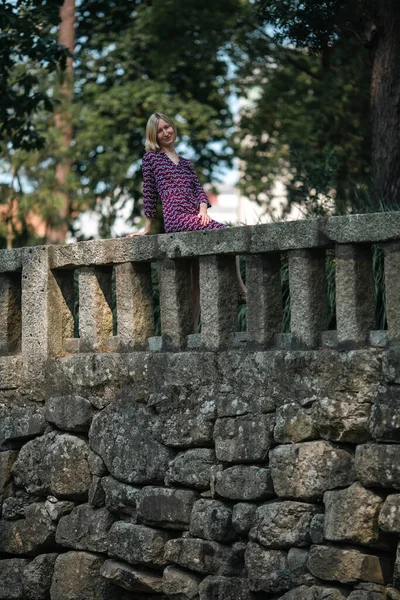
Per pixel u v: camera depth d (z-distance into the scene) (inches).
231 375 252.4
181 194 283.9
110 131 784.3
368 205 357.7
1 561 307.1
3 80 477.4
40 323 299.4
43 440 297.9
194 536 257.4
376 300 284.0
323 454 232.7
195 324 283.0
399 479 217.8
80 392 288.4
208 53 740.7
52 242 824.3
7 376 308.7
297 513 236.5
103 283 289.7
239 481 247.9
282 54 748.6
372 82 375.6
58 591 288.2
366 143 669.9
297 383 238.7
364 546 226.8
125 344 279.3
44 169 816.9
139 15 738.2
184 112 759.1
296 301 242.4
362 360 227.1
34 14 463.2
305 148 701.9
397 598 219.9
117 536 273.7
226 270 259.3
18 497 305.1
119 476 275.3
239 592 247.6
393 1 367.9
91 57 794.2
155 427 267.6
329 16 402.3
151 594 271.4
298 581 235.0
